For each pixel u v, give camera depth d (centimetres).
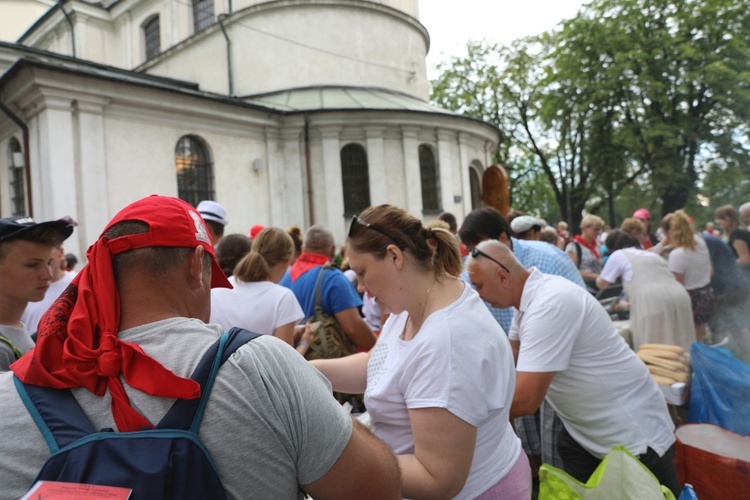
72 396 90
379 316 454
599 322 225
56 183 1077
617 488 176
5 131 1302
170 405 88
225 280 126
